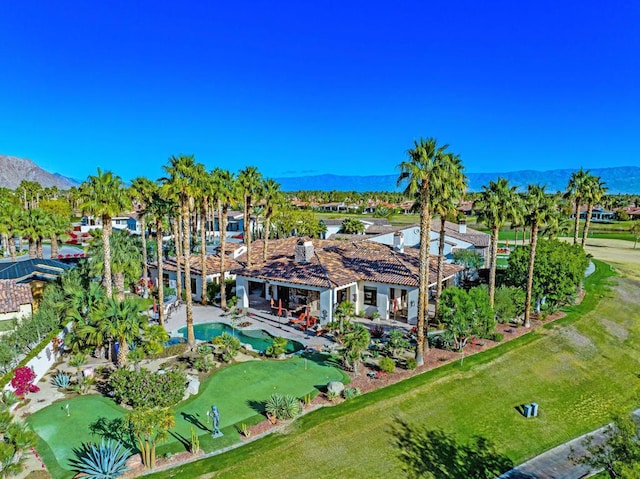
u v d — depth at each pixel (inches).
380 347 1225.4
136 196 1772.9
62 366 1079.0
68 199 5900.6
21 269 1642.5
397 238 1759.4
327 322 1403.8
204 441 771.4
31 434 671.1
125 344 1027.9
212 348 1202.6
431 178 1036.5
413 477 744.3
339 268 1569.9
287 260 1665.8
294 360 1141.1
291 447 769.6
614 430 772.0
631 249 3486.7
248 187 1739.7
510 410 980.6
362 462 759.7
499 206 1371.8
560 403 1035.9
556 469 797.2
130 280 1660.9
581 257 1818.4
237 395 946.1
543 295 1589.6
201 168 1540.4
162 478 676.1
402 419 887.1
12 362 1021.2
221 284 1647.4
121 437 776.9
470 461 805.9
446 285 1747.0
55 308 1236.5
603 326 1540.4
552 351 1283.2
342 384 975.0
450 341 1223.5
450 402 968.9
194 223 3051.2
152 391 861.8
